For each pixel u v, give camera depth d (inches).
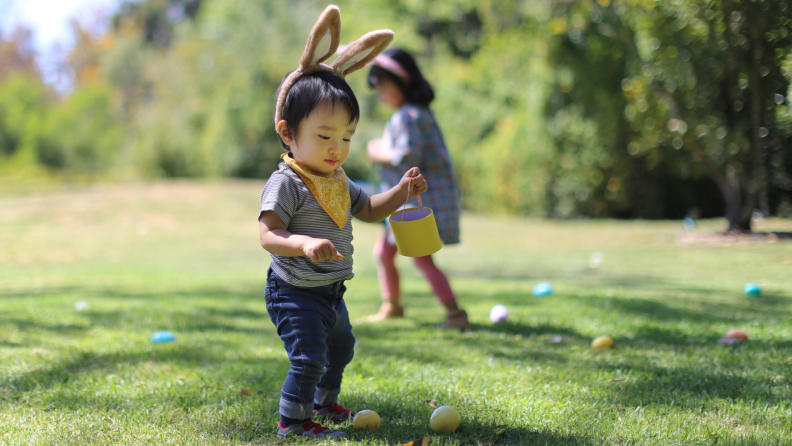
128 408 90.1
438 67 740.7
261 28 801.6
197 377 105.7
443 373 107.7
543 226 514.6
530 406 88.8
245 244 448.5
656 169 539.2
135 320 162.1
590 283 233.0
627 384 99.3
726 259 283.1
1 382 102.3
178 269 323.6
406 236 88.7
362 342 135.4
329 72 81.4
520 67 614.2
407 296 218.8
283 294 80.4
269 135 760.3
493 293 209.0
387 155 148.4
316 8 836.6
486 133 651.5
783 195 343.0
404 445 73.6
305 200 79.4
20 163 987.3
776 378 100.0
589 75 497.0
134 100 1339.8
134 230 483.5
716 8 221.0
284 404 78.4
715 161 335.9
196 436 78.7
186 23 1052.5
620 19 345.7
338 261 80.7
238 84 769.6
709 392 94.6
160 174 835.4
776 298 181.3
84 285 245.6
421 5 845.8
